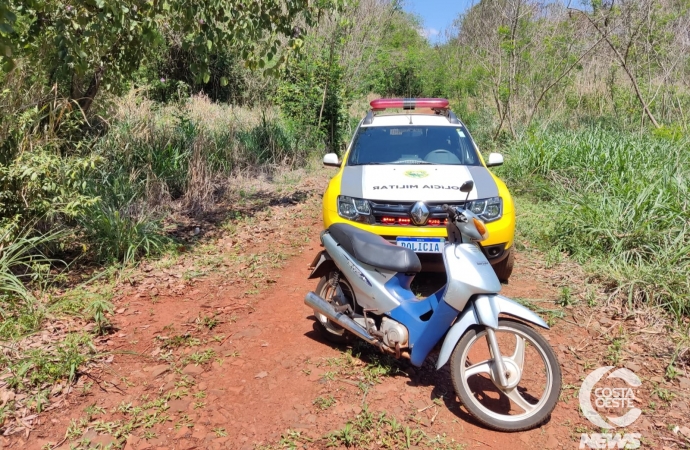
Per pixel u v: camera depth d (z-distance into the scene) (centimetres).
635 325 446
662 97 1155
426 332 346
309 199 870
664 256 496
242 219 746
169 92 1307
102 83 706
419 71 2283
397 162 574
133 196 667
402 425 323
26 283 488
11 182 504
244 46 632
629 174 731
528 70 1254
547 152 898
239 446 302
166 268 561
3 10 365
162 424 318
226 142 984
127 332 425
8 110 558
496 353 321
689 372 380
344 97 1343
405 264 360
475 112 1493
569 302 481
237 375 371
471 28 1606
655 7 1065
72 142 625
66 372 358
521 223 702
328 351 405
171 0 563
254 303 487
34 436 304
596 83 1284
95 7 548
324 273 421
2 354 364
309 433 312
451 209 346
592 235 595
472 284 325
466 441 312
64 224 568
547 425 328
